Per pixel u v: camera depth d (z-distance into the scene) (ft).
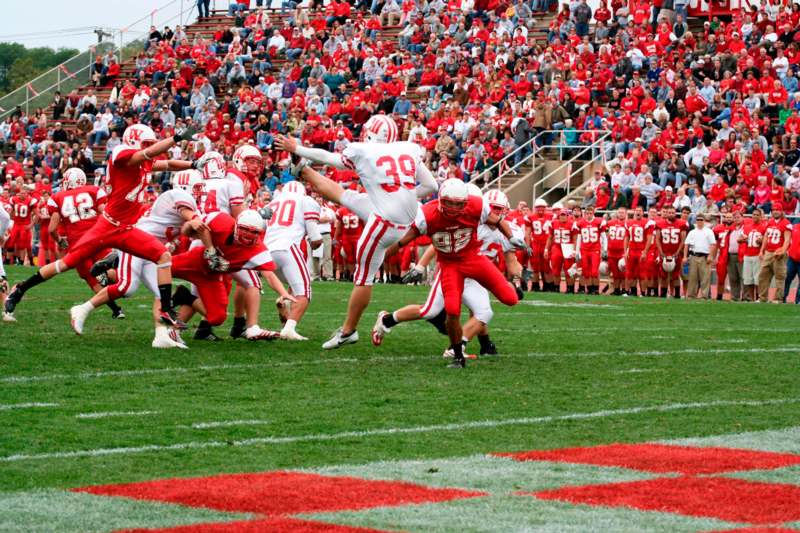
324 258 193.88
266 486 43.55
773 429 57.00
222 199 93.50
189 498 41.57
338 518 38.88
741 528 38.24
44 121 267.39
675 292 174.50
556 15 252.21
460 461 48.60
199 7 297.12
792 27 221.25
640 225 175.32
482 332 86.02
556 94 217.56
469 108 225.15
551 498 42.19
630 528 38.09
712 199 184.14
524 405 63.67
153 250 84.69
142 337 91.45
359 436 54.19
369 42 259.80
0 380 68.90
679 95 206.80
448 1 260.83
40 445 51.08
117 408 60.64
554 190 212.23
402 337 97.55
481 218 77.77
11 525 37.86
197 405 62.03
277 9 289.94
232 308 121.29
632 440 53.88
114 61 285.02
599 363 82.58
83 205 110.73
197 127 245.45
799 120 192.54
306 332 99.96
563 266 184.03
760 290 165.68
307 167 85.35
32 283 97.19
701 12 241.35
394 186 83.25
